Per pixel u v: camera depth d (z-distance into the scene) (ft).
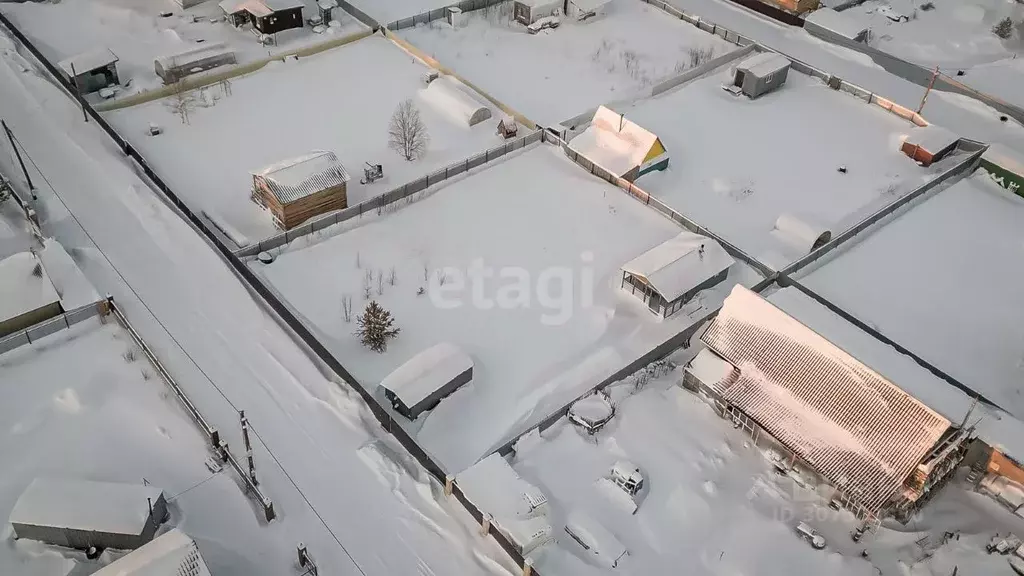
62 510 96.58
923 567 106.73
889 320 146.72
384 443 118.32
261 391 121.80
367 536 104.88
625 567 106.22
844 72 219.82
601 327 142.51
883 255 160.86
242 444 113.19
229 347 128.26
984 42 238.07
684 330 138.00
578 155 178.81
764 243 162.20
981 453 117.50
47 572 95.86
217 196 163.84
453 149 181.57
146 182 161.68
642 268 143.43
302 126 184.44
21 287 124.36
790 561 107.86
